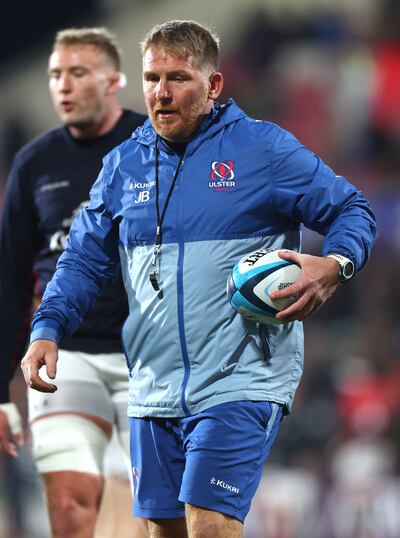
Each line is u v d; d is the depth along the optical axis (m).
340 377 42.62
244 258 14.59
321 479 37.50
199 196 14.84
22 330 20.53
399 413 39.97
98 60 19.97
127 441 19.83
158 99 14.77
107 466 23.92
